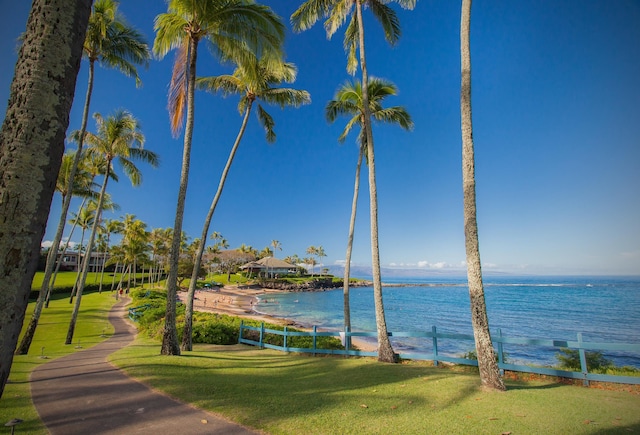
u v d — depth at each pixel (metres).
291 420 4.56
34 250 2.72
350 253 13.91
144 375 6.99
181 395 5.68
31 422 4.45
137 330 18.48
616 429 4.30
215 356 9.91
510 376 7.60
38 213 2.74
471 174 7.20
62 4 2.99
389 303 53.97
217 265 104.00
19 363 8.70
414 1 11.14
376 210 10.45
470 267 6.82
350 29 13.35
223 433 4.14
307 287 91.00
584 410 5.02
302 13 12.77
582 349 6.75
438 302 55.94
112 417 4.68
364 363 9.00
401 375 7.37
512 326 25.66
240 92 14.95
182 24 10.64
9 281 2.55
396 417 4.69
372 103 14.61
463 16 7.71
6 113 2.81
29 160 2.70
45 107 2.81
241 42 10.96
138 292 39.72
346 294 13.54
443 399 5.55
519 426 4.39
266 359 9.62
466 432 4.20
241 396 5.65
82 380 6.70
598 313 33.41
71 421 4.51
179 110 11.28
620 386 6.38
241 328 13.58
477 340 6.50
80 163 21.91
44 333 17.72
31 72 2.81
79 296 15.48
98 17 13.77
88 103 15.04
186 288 67.38
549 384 6.71
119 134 18.66
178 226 10.22
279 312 40.81
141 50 15.71
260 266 94.56
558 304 44.56
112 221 53.22
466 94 7.47
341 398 5.56
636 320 28.14
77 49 3.08
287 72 14.50
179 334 13.47
